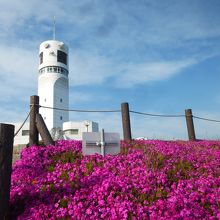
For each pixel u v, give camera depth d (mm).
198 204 8578
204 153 14328
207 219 7895
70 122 83688
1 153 8219
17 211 8898
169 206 8250
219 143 18172
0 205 8055
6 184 8227
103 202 8562
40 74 103250
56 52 103312
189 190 9414
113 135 12711
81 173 11211
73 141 15859
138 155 12695
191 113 21531
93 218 8070
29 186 9898
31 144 14820
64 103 103125
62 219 8188
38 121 14898
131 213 8125
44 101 99688
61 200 8891
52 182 10508
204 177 10703
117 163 11922
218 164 12359
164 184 9984
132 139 17438
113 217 7871
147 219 7910
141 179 9961
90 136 12422
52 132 43719
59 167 12047
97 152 12383
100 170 11117
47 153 13562
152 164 11430
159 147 14836
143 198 8938
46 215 8266
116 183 9664
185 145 16688
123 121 17531
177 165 11930
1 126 8320
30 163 12547
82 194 9250
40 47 105625
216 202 8836
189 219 7691
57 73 102000
